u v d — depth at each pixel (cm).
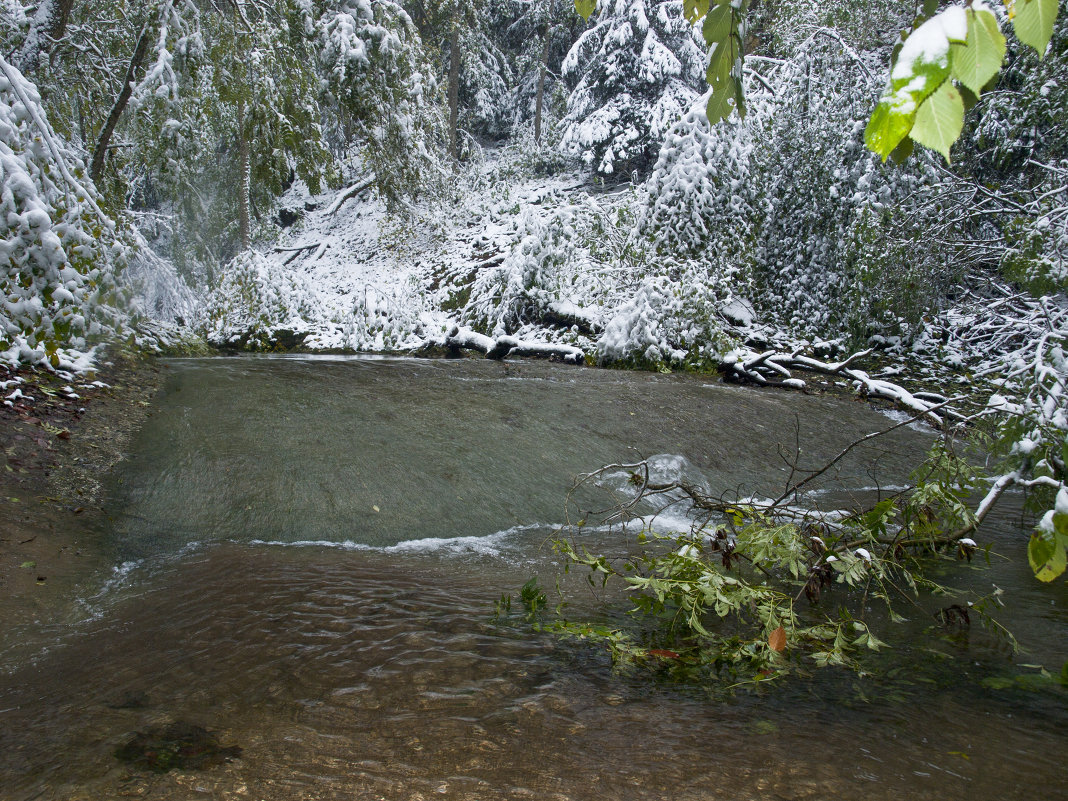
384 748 205
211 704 230
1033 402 449
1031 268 815
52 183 530
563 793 185
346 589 340
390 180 1788
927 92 73
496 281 1258
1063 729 222
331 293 1819
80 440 465
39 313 483
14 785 187
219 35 1073
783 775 194
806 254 1232
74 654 266
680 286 1026
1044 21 76
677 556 308
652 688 247
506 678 251
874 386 880
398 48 1274
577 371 915
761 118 1275
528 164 2389
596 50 2159
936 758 205
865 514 398
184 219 1658
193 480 453
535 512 494
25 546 346
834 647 277
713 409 740
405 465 516
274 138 1258
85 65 1095
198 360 787
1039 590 359
